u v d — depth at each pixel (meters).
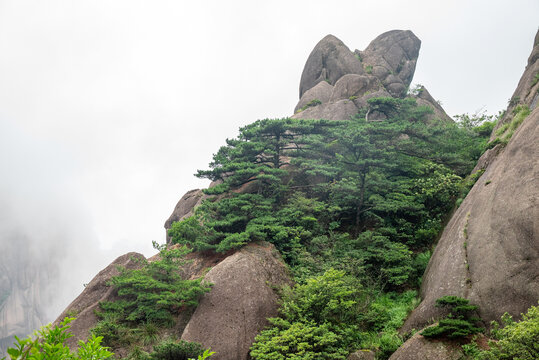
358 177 26.97
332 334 15.09
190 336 16.97
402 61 52.28
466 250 14.90
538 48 26.02
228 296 18.14
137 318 18.84
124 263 22.70
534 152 13.88
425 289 16.83
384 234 23.20
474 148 27.64
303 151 30.22
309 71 51.78
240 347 16.73
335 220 26.08
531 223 12.35
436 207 24.61
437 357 11.89
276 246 22.31
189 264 22.00
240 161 25.69
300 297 17.81
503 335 10.73
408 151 27.16
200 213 22.80
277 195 27.23
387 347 14.37
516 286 12.11
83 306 20.61
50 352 2.92
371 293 19.05
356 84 44.12
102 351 3.28
